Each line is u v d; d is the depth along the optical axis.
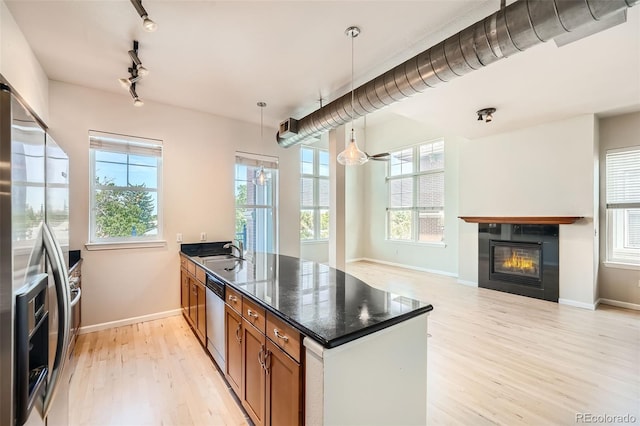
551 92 3.23
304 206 6.69
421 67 2.22
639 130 3.94
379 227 7.57
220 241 4.16
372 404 1.33
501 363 2.54
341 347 1.17
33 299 1.08
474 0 1.93
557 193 4.27
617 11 1.46
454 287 5.11
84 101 3.22
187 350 2.79
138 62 2.44
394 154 7.27
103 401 2.05
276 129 4.80
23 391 0.97
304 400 1.27
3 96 0.92
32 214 1.10
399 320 1.39
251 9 1.99
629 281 4.03
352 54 2.58
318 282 2.07
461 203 5.39
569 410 1.95
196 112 3.98
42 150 1.22
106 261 3.35
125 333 3.20
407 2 1.94
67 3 1.93
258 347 1.66
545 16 1.59
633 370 2.42
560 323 3.46
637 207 3.98
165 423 1.85
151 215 3.71
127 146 3.50
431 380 2.30
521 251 4.64
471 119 4.15
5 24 1.94
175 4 1.94
